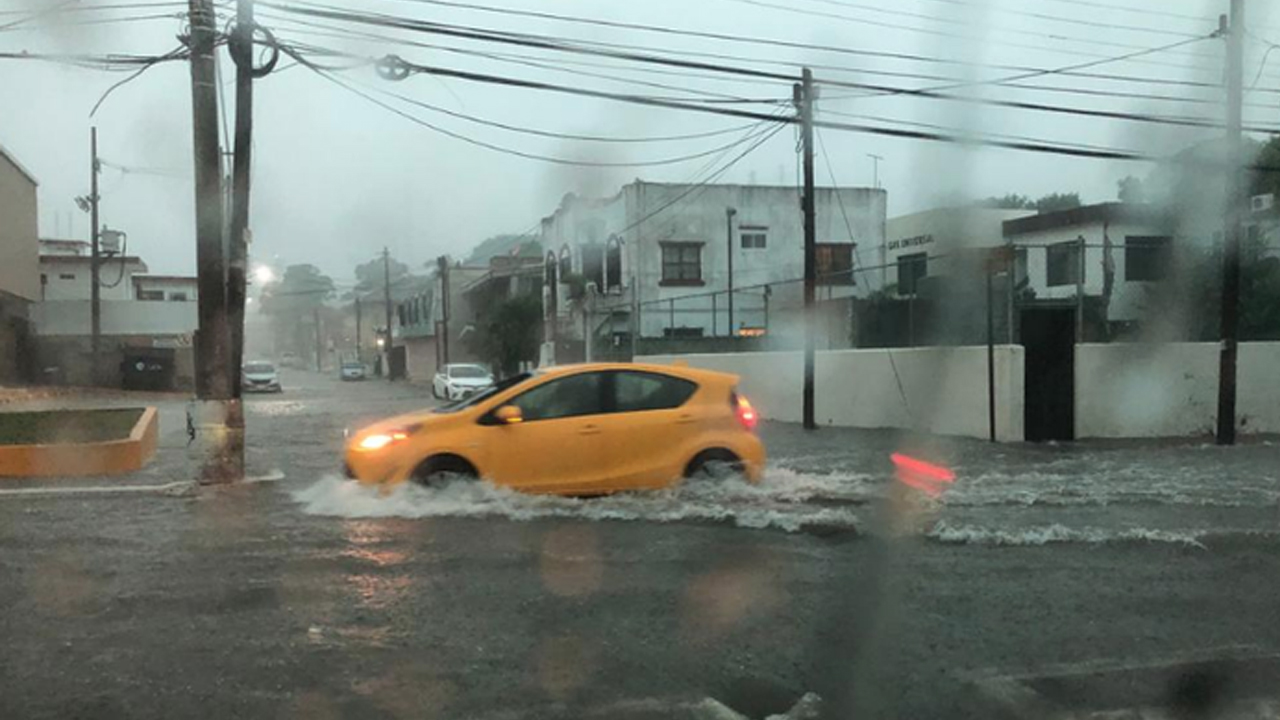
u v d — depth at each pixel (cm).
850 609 606
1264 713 462
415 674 496
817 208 3731
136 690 473
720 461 970
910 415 1823
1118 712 461
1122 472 1210
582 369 959
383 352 7612
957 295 1781
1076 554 751
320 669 501
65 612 597
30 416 1955
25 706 453
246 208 1311
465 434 924
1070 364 1669
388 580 666
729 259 3622
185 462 1469
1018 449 1498
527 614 593
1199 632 573
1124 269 2270
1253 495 1028
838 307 2580
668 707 458
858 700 470
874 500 966
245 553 747
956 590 650
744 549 755
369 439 937
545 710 453
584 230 3828
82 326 4409
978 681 495
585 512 877
